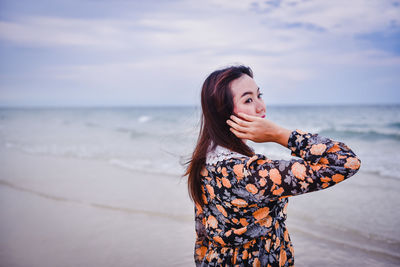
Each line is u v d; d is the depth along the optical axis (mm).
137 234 4176
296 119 34062
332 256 3375
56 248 3801
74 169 8672
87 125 32406
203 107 1410
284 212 1497
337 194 5645
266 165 1176
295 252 3502
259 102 1402
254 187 1174
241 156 1280
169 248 3748
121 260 3484
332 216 4516
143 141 16266
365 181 6648
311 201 5258
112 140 17406
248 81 1373
